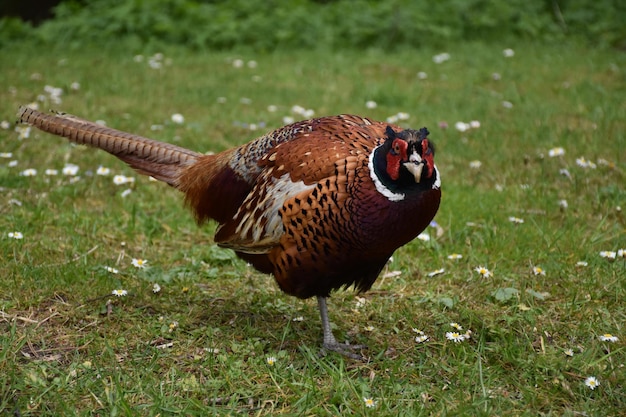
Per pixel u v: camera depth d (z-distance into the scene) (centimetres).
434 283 898
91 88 1744
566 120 1538
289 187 690
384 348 755
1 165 1205
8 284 845
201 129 1442
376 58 2122
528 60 2086
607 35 2273
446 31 2248
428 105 1658
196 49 2233
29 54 2120
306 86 1820
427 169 649
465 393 674
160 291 866
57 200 1095
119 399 645
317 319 828
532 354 733
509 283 892
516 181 1216
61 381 675
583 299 847
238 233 744
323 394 671
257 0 2373
